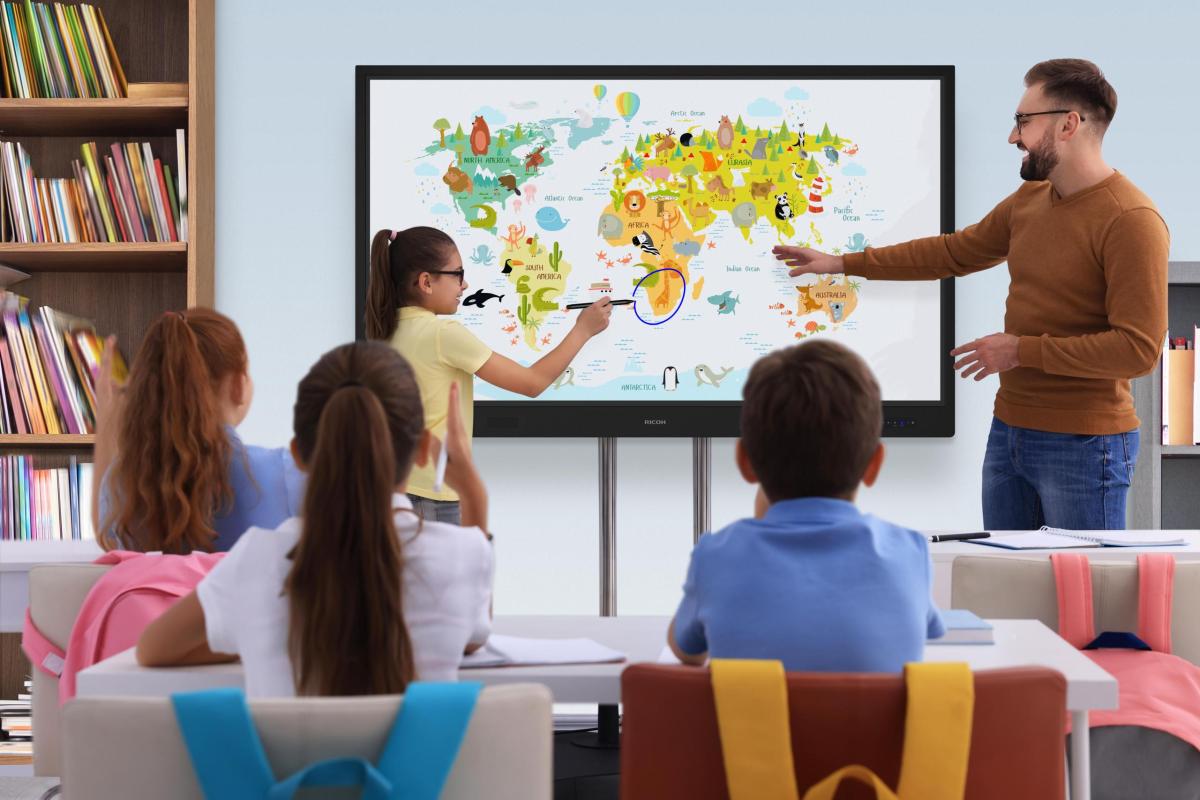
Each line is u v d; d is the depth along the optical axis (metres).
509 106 3.40
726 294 3.41
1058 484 2.60
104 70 3.30
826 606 1.12
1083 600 1.54
